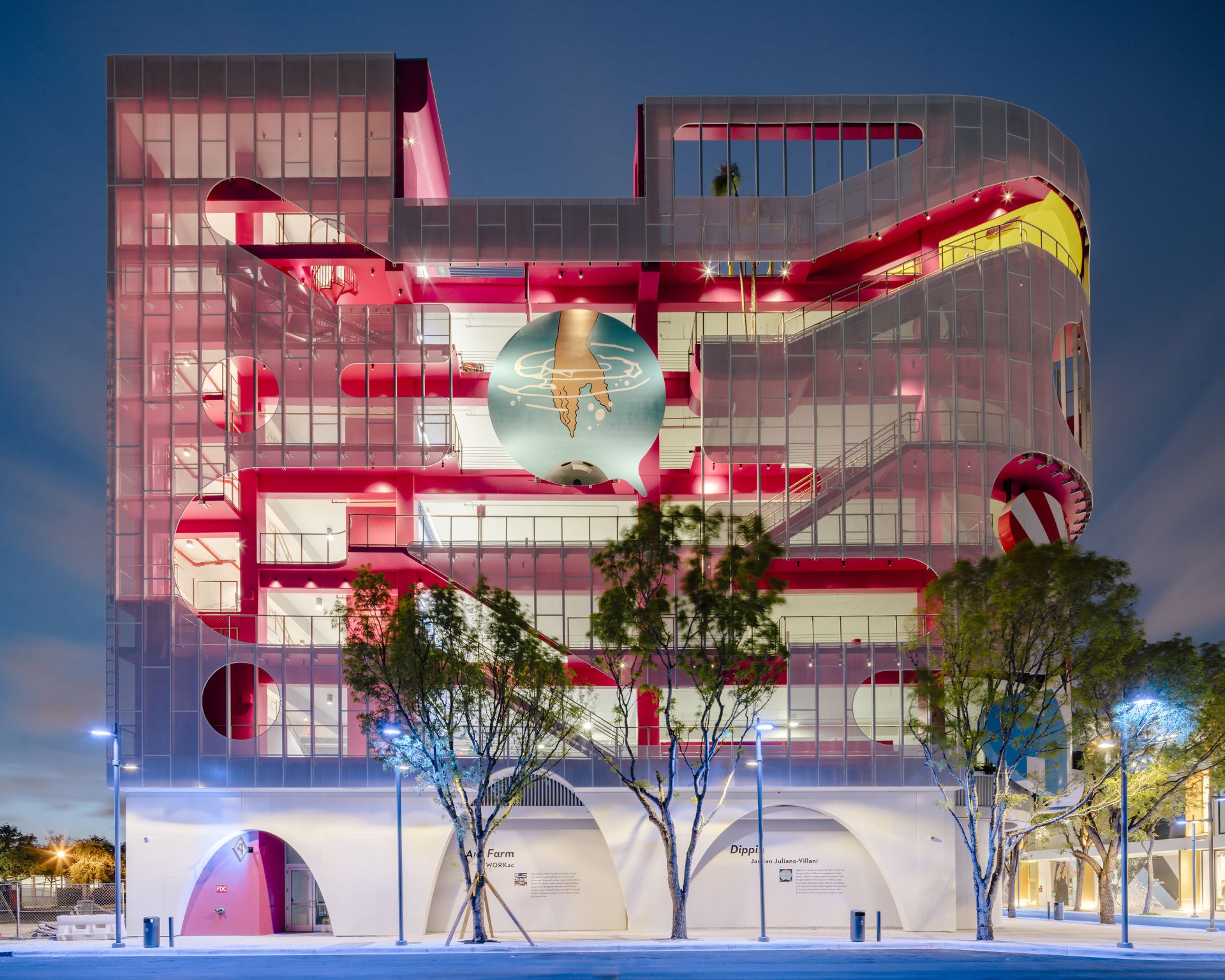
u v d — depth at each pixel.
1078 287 57.12
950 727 43.03
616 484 54.47
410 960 35.44
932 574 53.00
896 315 53.16
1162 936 45.44
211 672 50.16
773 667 43.12
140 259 52.66
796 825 49.75
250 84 53.78
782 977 29.05
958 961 33.84
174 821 48.62
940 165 54.59
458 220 53.75
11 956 38.78
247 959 36.88
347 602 49.41
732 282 56.12
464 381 54.47
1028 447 53.22
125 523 51.12
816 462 52.53
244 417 53.97
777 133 54.97
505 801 42.81
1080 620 39.84
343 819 48.41
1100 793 47.22
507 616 43.12
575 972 30.94
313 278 55.66
